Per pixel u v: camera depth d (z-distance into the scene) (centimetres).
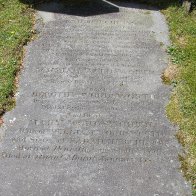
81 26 206
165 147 160
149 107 173
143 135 164
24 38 198
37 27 205
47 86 179
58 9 215
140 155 158
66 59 189
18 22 206
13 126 165
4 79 180
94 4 219
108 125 166
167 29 208
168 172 153
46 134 163
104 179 151
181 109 172
